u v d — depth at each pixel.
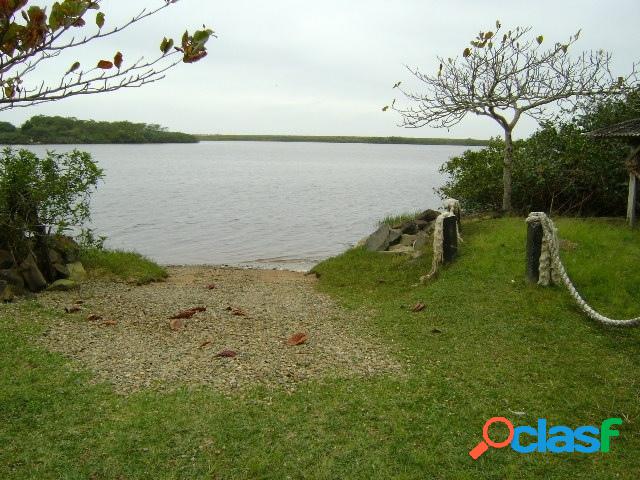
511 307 9.35
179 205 37.09
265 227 28.73
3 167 11.13
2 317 8.92
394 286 11.74
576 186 17.31
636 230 13.71
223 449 5.39
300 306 10.69
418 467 5.16
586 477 5.01
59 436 5.53
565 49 17.19
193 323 9.28
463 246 13.08
